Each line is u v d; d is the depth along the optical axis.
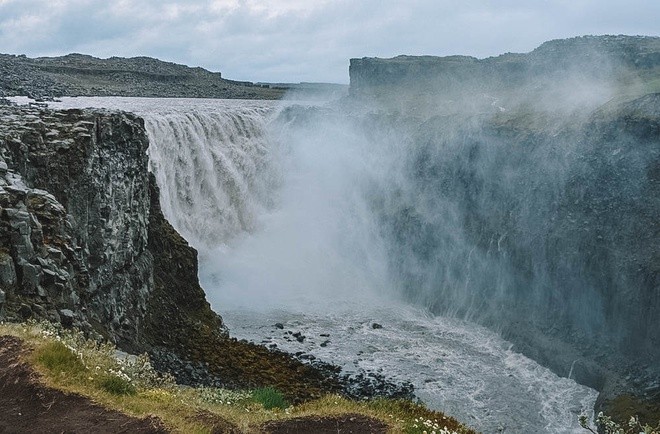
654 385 44.75
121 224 36.72
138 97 124.94
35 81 111.50
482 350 53.47
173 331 39.97
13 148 29.22
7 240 23.00
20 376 14.84
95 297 32.22
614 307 50.78
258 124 81.00
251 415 16.88
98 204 33.88
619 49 88.12
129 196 38.50
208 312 46.16
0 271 21.80
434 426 17.52
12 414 13.81
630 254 50.81
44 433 13.39
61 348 16.12
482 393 45.38
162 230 45.59
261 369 38.94
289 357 44.66
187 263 46.41
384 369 47.16
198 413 15.58
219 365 37.50
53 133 33.06
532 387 47.16
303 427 16.55
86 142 33.59
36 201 27.72
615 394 45.09
